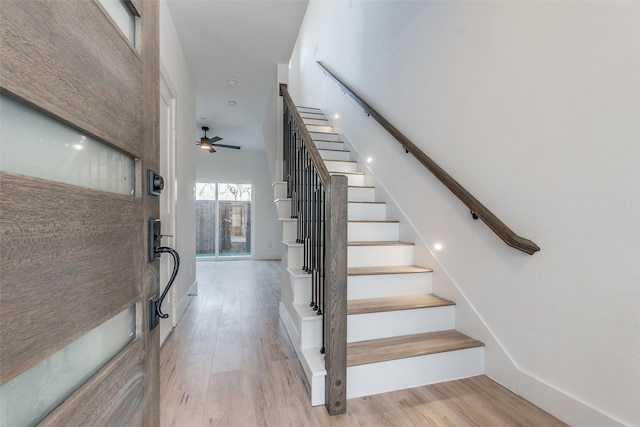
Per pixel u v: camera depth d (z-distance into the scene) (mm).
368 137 3416
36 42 452
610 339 1222
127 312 749
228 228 7418
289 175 2932
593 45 1274
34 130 479
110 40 647
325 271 1566
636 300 1146
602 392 1246
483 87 1849
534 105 1529
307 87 6238
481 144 1864
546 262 1476
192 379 1791
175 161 2693
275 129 3764
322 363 1647
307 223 2248
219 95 4188
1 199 399
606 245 1235
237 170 7379
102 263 613
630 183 1160
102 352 648
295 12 2527
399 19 2811
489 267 1805
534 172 1531
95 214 594
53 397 516
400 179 2771
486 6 1826
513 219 1648
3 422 429
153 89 877
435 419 1432
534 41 1528
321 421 1424
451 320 2061
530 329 1553
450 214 2135
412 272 2254
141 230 787
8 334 402
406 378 1684
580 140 1326
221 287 4328
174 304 2662
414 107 2570
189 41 2910
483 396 1606
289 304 2416
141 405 773
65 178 546
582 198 1321
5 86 400
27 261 435
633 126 1149
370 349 1748
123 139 702
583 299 1316
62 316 499
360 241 2707
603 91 1241
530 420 1414
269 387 1708
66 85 512
